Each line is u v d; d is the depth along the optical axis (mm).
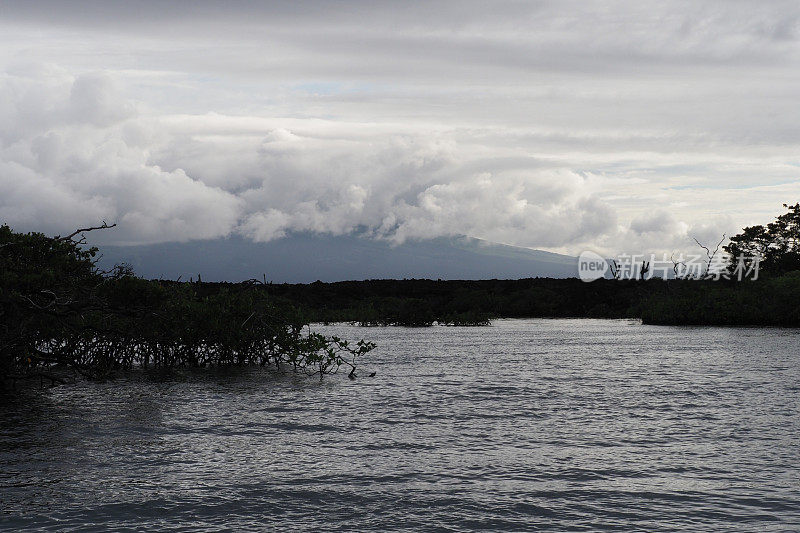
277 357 33250
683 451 15344
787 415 19641
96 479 13039
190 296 33375
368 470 13797
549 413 20312
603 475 13430
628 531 10469
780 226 97125
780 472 13523
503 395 23906
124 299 25406
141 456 14820
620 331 67500
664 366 33469
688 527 10602
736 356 38688
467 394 24141
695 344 48531
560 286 128875
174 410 20531
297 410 20672
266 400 22562
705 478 13164
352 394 24031
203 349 32969
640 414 20094
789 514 11117
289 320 33312
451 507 11578
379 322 80375
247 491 12398
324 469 13859
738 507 11477
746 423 18484
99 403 21781
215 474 13453
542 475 13453
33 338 23906
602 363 35094
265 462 14391
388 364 34719
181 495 12133
